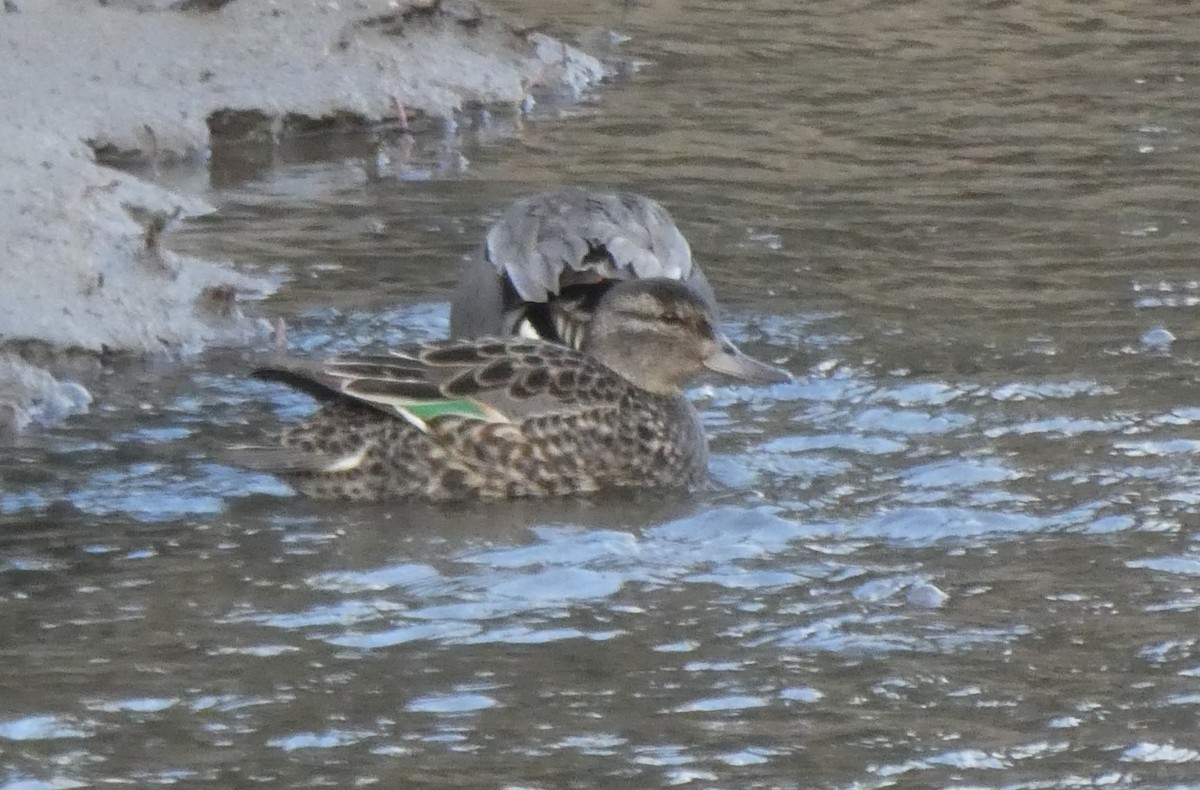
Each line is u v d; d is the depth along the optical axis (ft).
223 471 39.86
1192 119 64.28
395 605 33.50
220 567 35.14
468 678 30.71
